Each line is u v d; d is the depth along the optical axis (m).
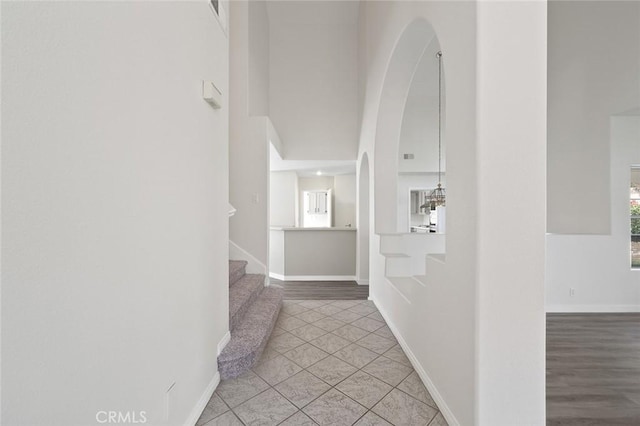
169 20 1.24
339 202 8.74
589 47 3.71
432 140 6.75
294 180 7.75
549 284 3.68
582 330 3.04
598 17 3.62
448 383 1.52
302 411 1.58
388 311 2.91
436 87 6.38
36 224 0.66
